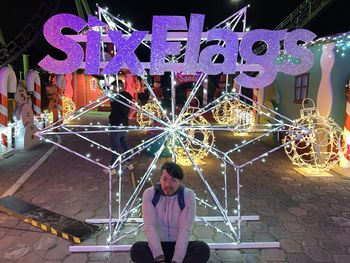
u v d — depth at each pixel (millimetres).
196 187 5965
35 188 5812
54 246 3865
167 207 3139
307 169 7168
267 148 9609
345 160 7270
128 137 11188
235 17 4363
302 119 7477
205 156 8297
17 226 4355
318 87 8188
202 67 3551
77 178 6402
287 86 10125
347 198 5441
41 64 3443
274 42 3486
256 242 3898
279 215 4758
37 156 8203
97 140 10586
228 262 3564
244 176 6676
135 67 3525
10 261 3549
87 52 3471
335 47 7574
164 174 3102
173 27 3482
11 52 9711
